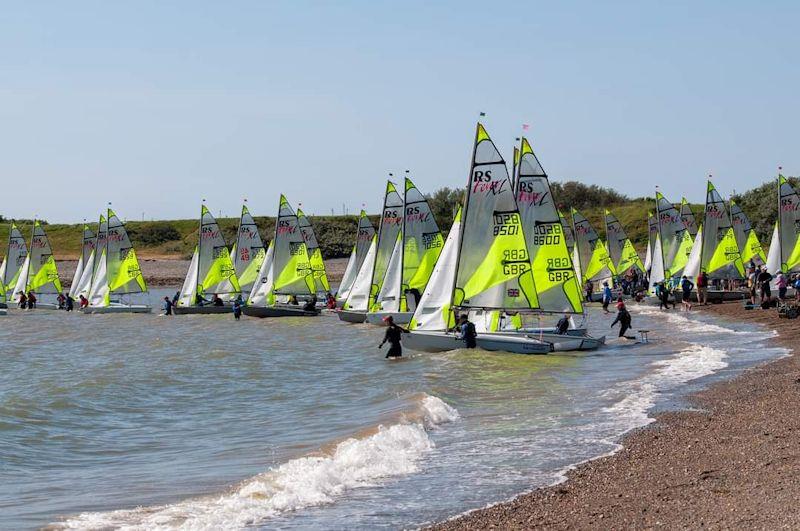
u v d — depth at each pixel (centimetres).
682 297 6041
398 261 5200
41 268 8194
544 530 1209
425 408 2216
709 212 6191
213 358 4041
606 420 2020
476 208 3447
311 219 14312
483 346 3459
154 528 1275
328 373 3359
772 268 6309
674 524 1188
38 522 1324
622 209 14025
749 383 2425
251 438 2066
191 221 16312
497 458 1680
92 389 3039
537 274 3566
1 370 3859
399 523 1284
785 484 1338
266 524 1295
